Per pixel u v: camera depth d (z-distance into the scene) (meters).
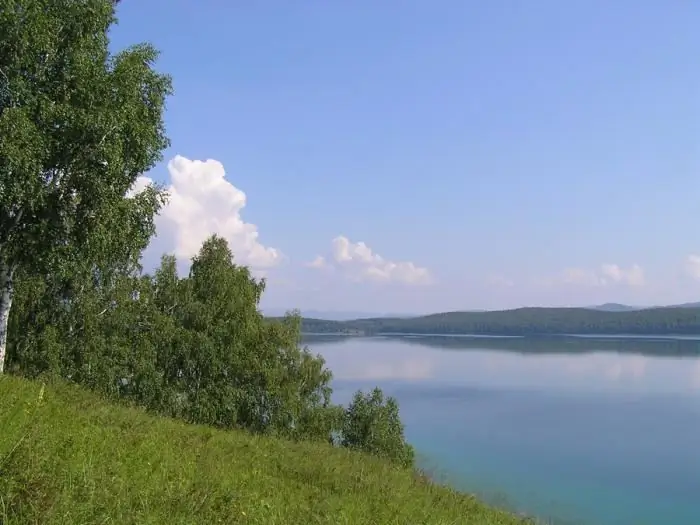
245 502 8.02
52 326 28.50
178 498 7.11
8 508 5.33
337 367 153.12
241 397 34.09
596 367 151.75
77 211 18.95
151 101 19.70
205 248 36.81
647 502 39.50
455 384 115.12
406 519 10.45
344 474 14.96
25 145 15.84
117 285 30.58
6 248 18.27
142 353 31.56
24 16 16.56
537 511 35.16
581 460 52.03
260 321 37.69
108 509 5.98
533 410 82.44
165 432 13.87
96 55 18.61
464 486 39.22
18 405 8.43
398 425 43.94
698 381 118.06
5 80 16.78
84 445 8.21
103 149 17.31
